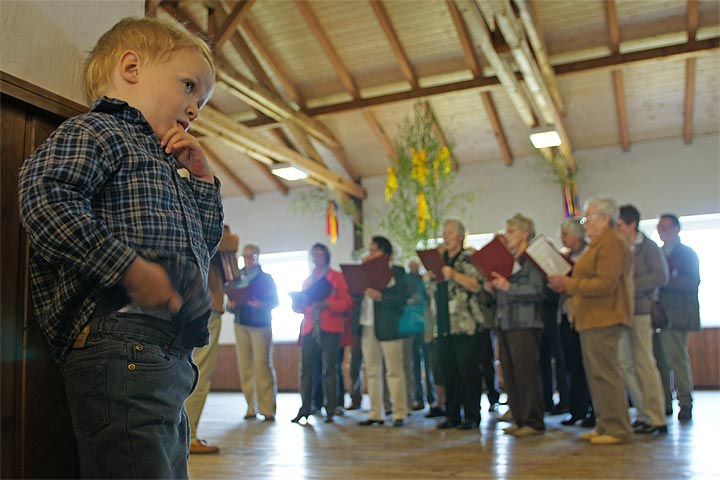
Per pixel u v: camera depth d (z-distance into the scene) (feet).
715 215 28.76
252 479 8.81
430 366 19.22
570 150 29.17
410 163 25.21
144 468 3.01
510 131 30.55
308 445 12.05
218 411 19.83
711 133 29.25
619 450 10.27
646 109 28.55
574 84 27.37
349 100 28.96
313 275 16.97
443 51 26.53
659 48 24.17
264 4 24.73
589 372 11.32
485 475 8.61
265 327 16.97
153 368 3.10
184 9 22.99
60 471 3.83
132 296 3.00
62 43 4.15
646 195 29.91
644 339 12.34
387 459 10.19
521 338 12.21
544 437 11.88
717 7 23.54
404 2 24.45
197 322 3.35
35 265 3.29
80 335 3.08
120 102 3.33
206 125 23.88
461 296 13.16
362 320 15.15
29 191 2.84
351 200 33.96
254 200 36.27
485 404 19.13
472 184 32.55
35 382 3.72
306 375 16.39
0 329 3.54
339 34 25.99
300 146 31.73
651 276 12.35
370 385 15.21
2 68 3.71
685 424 13.48
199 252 3.44
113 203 3.13
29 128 3.85
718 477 8.09
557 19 24.52
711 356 25.66
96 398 3.02
